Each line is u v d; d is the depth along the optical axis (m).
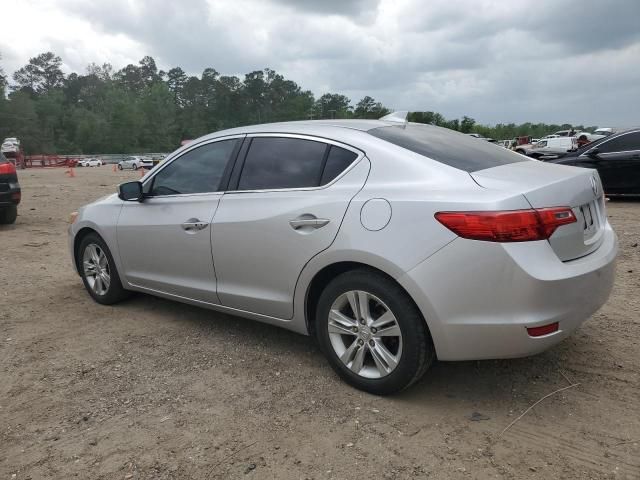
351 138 3.51
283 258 3.56
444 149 3.49
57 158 70.69
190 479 2.60
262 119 136.00
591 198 3.29
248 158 3.96
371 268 3.19
